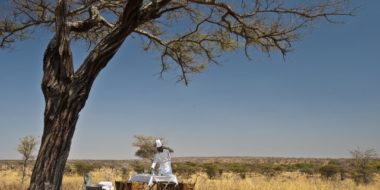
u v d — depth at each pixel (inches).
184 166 1940.2
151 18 407.2
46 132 376.5
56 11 390.3
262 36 525.3
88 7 478.9
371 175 1576.0
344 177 1697.8
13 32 559.8
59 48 383.9
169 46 614.2
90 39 629.3
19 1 546.6
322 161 3932.1
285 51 529.0
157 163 549.3
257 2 497.7
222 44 586.6
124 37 393.7
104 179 1110.4
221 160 4815.5
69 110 379.6
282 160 4608.8
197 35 587.2
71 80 382.9
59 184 375.2
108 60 394.0
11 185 837.8
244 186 928.9
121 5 522.0
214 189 879.1
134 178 544.1
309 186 991.6
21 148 1098.7
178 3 498.3
